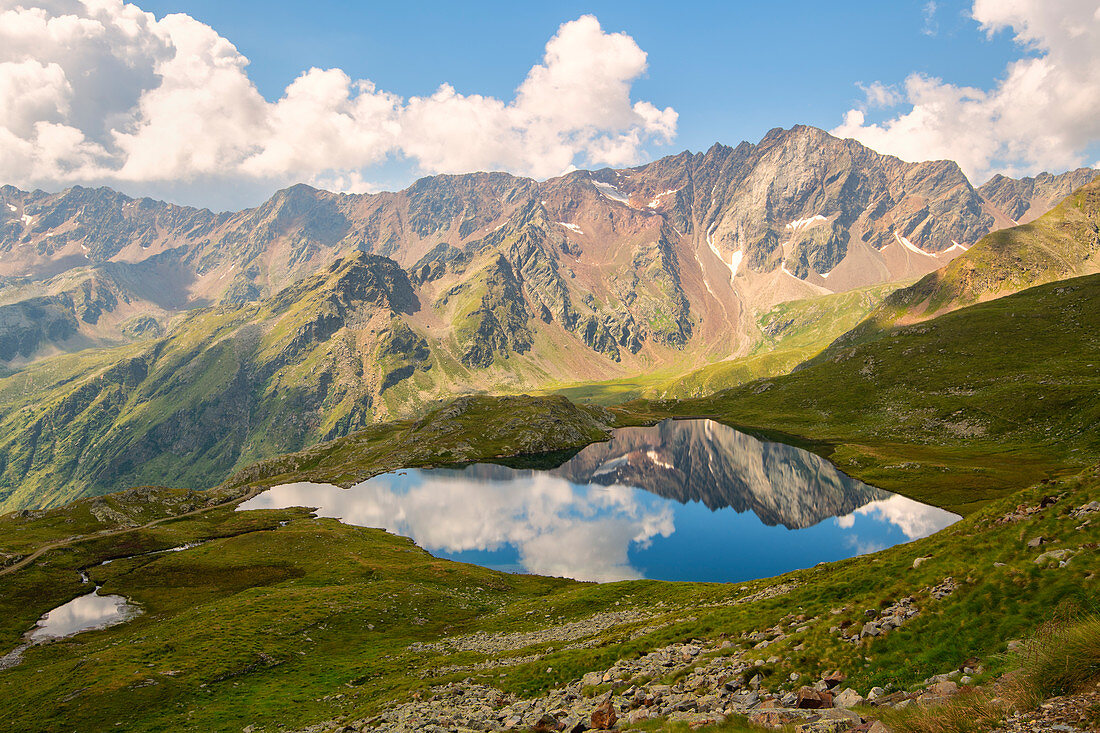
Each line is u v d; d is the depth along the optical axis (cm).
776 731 1767
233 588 10888
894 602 3167
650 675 3362
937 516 13400
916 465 17450
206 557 12862
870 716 1648
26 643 8750
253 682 5881
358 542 13862
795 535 13338
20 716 5394
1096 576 2244
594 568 12125
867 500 15538
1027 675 1465
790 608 4084
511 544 14238
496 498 19400
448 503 18938
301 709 4959
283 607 8425
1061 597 2247
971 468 16200
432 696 4238
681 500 17975
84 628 9281
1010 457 16688
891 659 2484
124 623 9419
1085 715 1162
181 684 5759
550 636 6306
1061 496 3425
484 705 3697
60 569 12456
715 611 4956
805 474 19488
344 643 7169
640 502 18025
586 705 3006
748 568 11431
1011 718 1290
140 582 11500
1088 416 17000
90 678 6016
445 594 9512
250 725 4706
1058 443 16600
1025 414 19188
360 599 8844
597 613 7431
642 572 11669
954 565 3291
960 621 2512
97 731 4941
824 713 1841
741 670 2972
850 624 3086
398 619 8138
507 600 9525
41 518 16912
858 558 5366
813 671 2694
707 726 1998
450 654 6169
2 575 11938
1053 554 2622
